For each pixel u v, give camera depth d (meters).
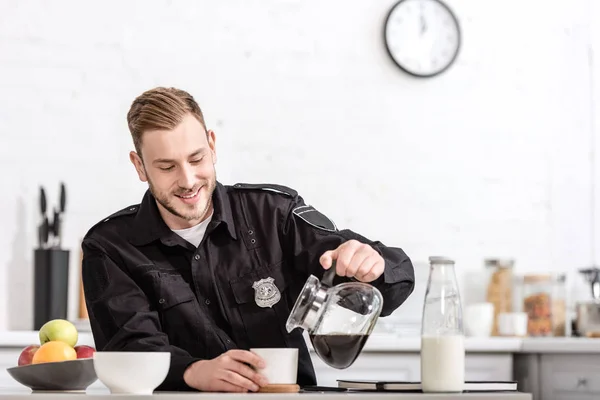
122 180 4.17
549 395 3.70
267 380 1.89
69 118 4.15
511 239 4.46
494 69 4.52
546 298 4.07
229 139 4.27
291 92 4.33
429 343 1.81
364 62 4.40
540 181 4.52
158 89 2.28
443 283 1.83
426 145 4.43
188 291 2.42
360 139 4.38
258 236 2.46
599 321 3.97
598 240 4.53
